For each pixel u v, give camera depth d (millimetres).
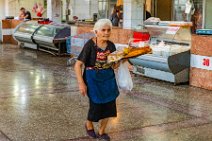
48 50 14828
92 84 5016
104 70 5070
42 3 21906
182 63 8781
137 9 10945
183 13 14281
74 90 8375
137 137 5434
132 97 7742
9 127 5809
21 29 16219
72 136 5441
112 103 5156
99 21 5000
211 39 8219
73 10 19641
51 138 5359
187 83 9031
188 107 7016
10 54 14242
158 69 9195
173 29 9547
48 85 8867
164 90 8383
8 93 8039
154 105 7141
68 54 13914
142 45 5449
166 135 5527
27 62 12320
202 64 8500
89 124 5332
